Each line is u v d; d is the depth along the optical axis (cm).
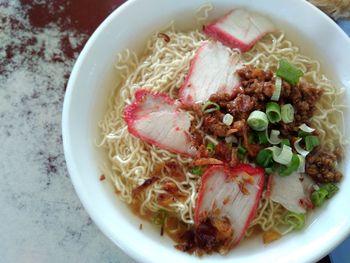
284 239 23
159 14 25
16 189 28
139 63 26
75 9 30
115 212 23
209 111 23
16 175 28
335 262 25
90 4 31
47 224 28
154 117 23
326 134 25
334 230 22
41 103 29
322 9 29
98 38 24
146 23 25
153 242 23
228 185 23
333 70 25
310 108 24
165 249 22
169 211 24
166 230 23
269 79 24
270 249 23
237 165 23
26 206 28
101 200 23
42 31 30
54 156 29
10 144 29
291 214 23
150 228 23
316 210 24
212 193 23
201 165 23
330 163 23
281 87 23
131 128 23
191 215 23
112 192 24
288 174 23
